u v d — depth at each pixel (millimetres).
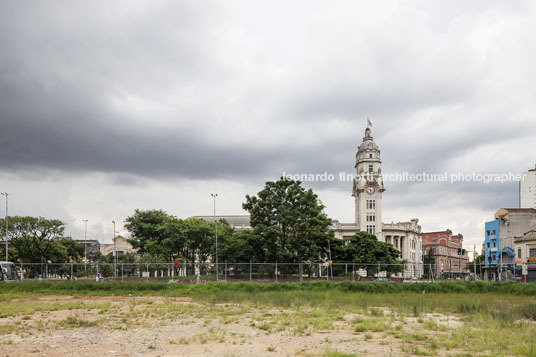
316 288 45906
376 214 131000
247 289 45938
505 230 85875
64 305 31078
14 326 21125
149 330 20078
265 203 69562
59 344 16578
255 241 69438
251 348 15766
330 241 83938
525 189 129250
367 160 134625
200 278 53594
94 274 56656
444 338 17922
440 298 37031
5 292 46031
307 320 23297
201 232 82688
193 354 14703
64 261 97438
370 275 59594
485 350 15469
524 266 70812
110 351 15234
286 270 53688
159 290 46688
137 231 93875
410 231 134250
